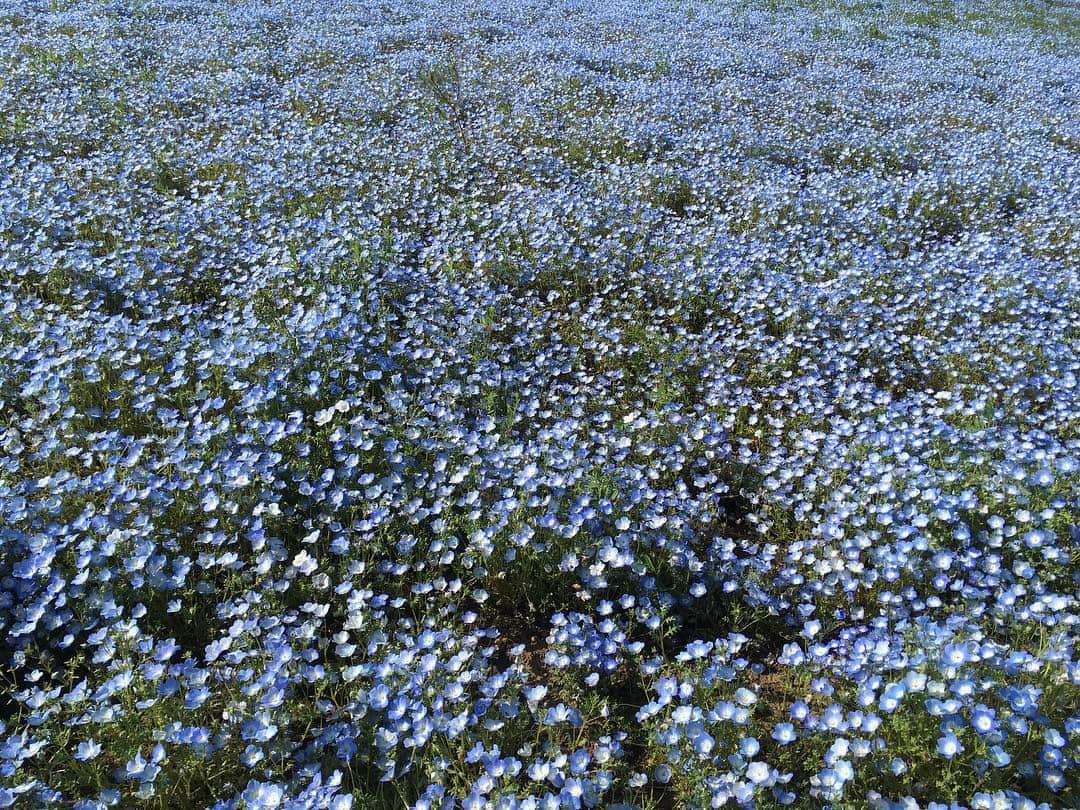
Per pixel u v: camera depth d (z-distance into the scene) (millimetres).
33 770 803
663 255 2043
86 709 835
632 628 1058
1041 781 812
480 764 846
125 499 1093
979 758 802
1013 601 1017
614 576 1101
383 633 952
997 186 2684
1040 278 1931
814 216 2314
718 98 3504
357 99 3008
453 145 2635
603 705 910
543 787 823
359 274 1760
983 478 1226
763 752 889
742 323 1759
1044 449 1358
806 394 1533
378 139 2641
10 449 1182
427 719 838
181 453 1160
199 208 2012
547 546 1092
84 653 957
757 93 3639
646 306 1863
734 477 1345
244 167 2312
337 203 2180
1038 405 1546
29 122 2393
